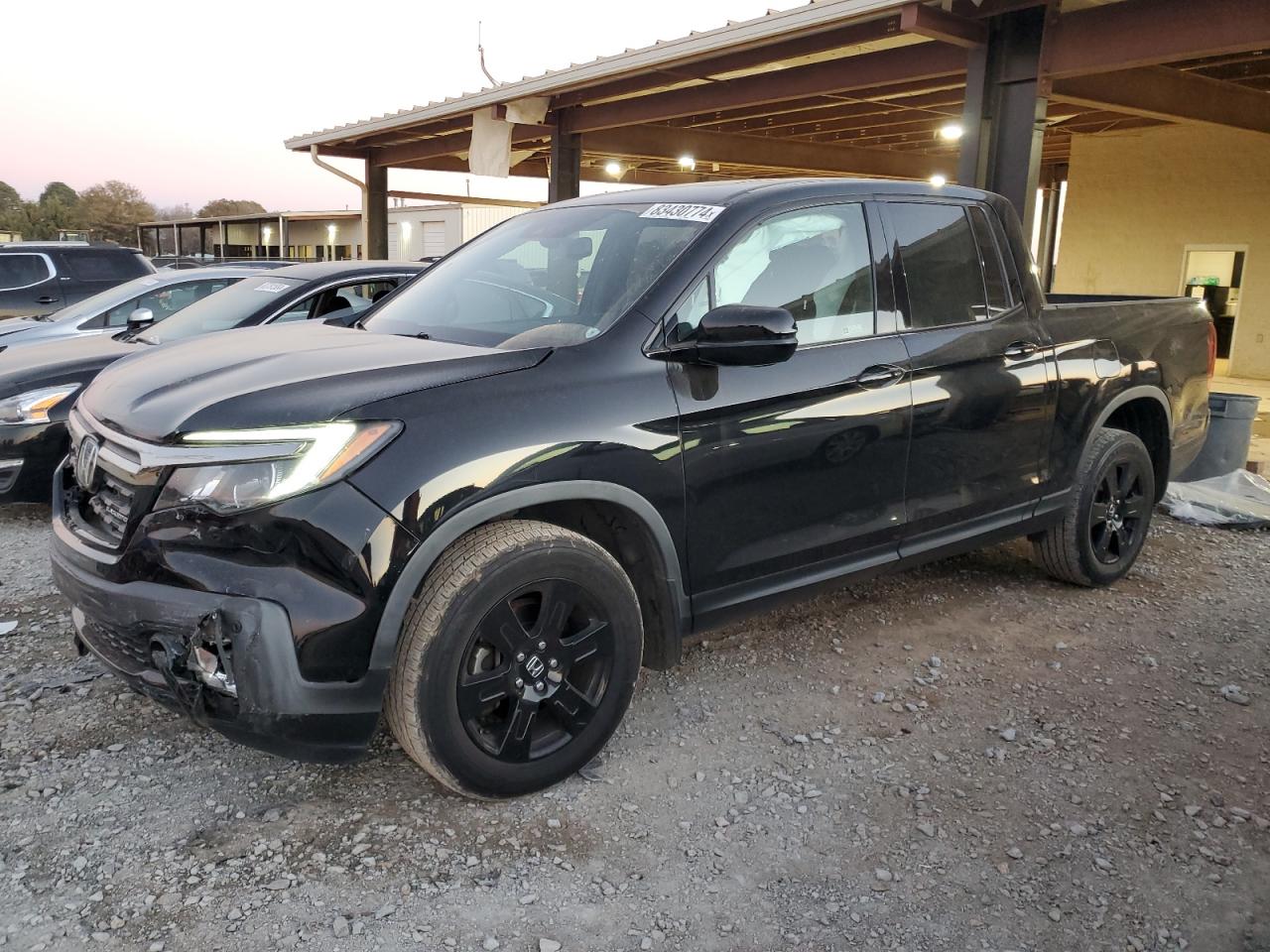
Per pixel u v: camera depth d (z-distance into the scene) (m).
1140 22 6.89
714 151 15.18
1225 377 14.58
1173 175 15.12
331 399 2.54
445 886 2.46
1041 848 2.68
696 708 3.44
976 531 4.01
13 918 2.30
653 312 3.04
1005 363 3.97
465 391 2.68
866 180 3.72
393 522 2.47
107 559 2.62
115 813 2.74
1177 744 3.26
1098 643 4.10
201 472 2.47
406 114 13.46
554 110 12.55
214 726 2.51
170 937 2.25
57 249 11.73
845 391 3.39
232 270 8.47
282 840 2.63
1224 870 2.60
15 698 3.41
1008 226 4.19
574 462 2.76
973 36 7.59
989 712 3.46
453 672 2.61
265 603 2.41
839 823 2.78
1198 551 5.46
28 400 5.45
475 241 4.16
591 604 2.87
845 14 7.45
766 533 3.26
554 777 2.88
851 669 3.79
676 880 2.52
